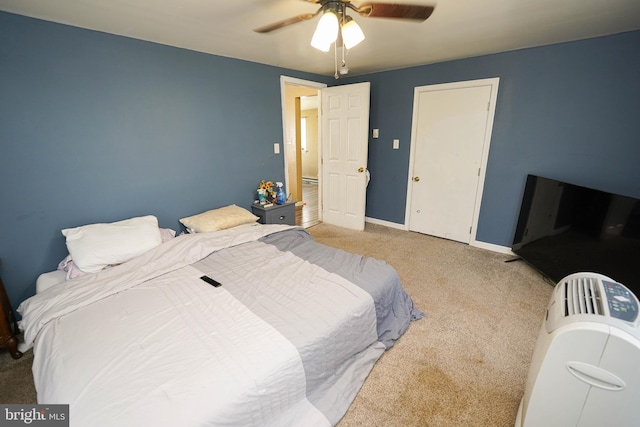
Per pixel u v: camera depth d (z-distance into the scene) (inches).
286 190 151.6
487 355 71.9
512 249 127.0
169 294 65.6
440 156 141.9
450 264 121.3
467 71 125.1
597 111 100.4
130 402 39.3
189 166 112.2
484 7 71.9
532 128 114.6
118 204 95.7
